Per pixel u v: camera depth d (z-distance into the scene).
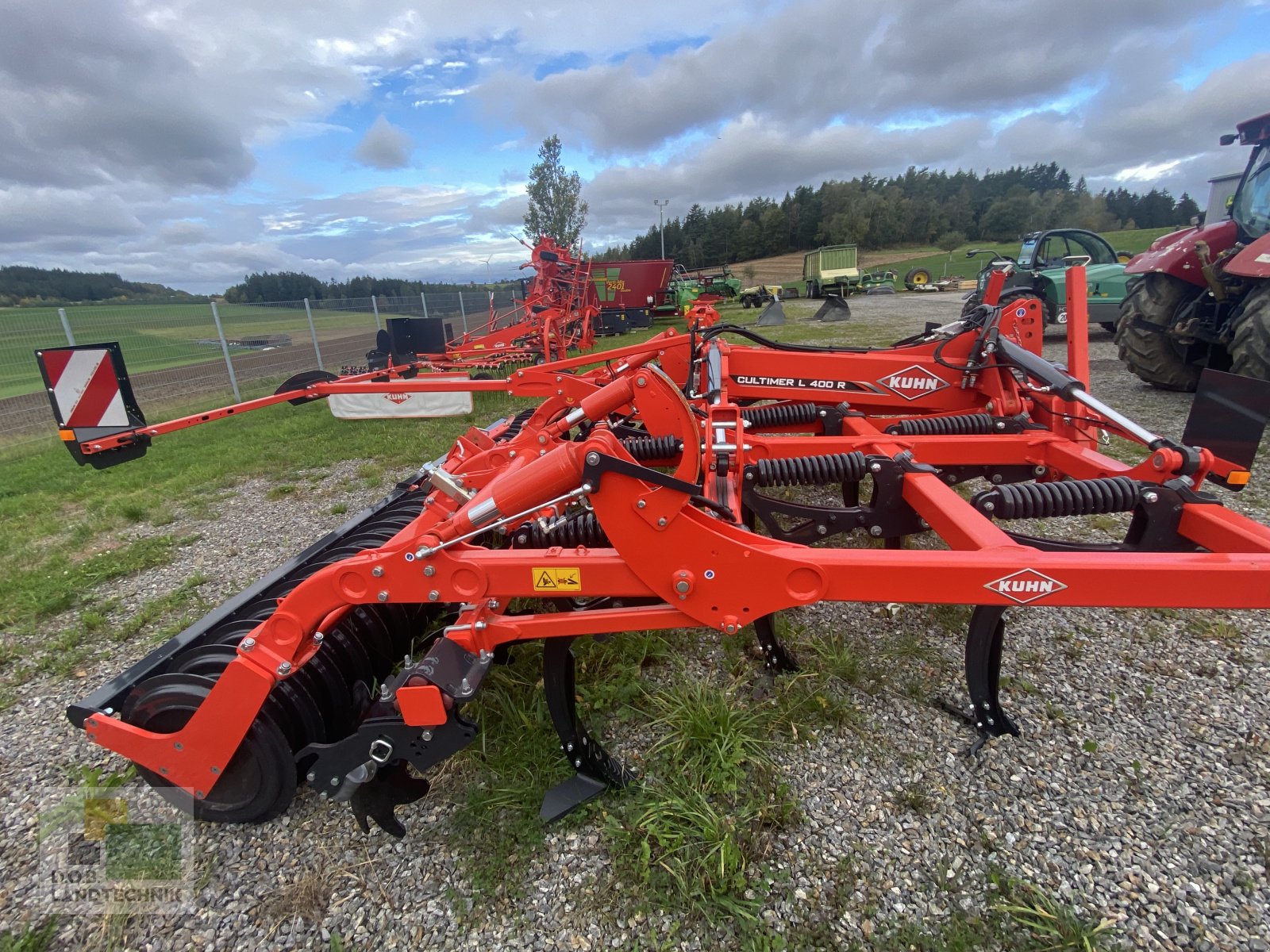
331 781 2.13
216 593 4.18
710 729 2.51
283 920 1.98
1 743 2.86
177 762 2.12
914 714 2.71
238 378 14.49
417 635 3.08
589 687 2.89
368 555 2.07
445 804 2.36
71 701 3.15
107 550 4.95
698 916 1.93
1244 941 1.76
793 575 1.94
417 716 1.98
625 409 4.85
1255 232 6.43
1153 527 2.36
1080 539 4.16
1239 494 4.49
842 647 3.11
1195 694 2.71
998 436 3.39
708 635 3.29
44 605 4.01
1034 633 3.19
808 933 1.86
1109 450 5.65
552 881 2.05
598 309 17.52
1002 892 1.94
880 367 4.17
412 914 1.97
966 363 4.03
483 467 3.23
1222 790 2.24
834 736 2.59
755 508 3.08
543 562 2.00
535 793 2.34
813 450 3.44
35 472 7.53
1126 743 2.48
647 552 1.96
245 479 6.65
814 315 21.53
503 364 12.20
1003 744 2.51
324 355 17.31
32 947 1.93
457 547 2.06
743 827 2.19
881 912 1.90
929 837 2.14
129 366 12.96
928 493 2.56
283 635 2.04
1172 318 7.02
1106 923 1.83
